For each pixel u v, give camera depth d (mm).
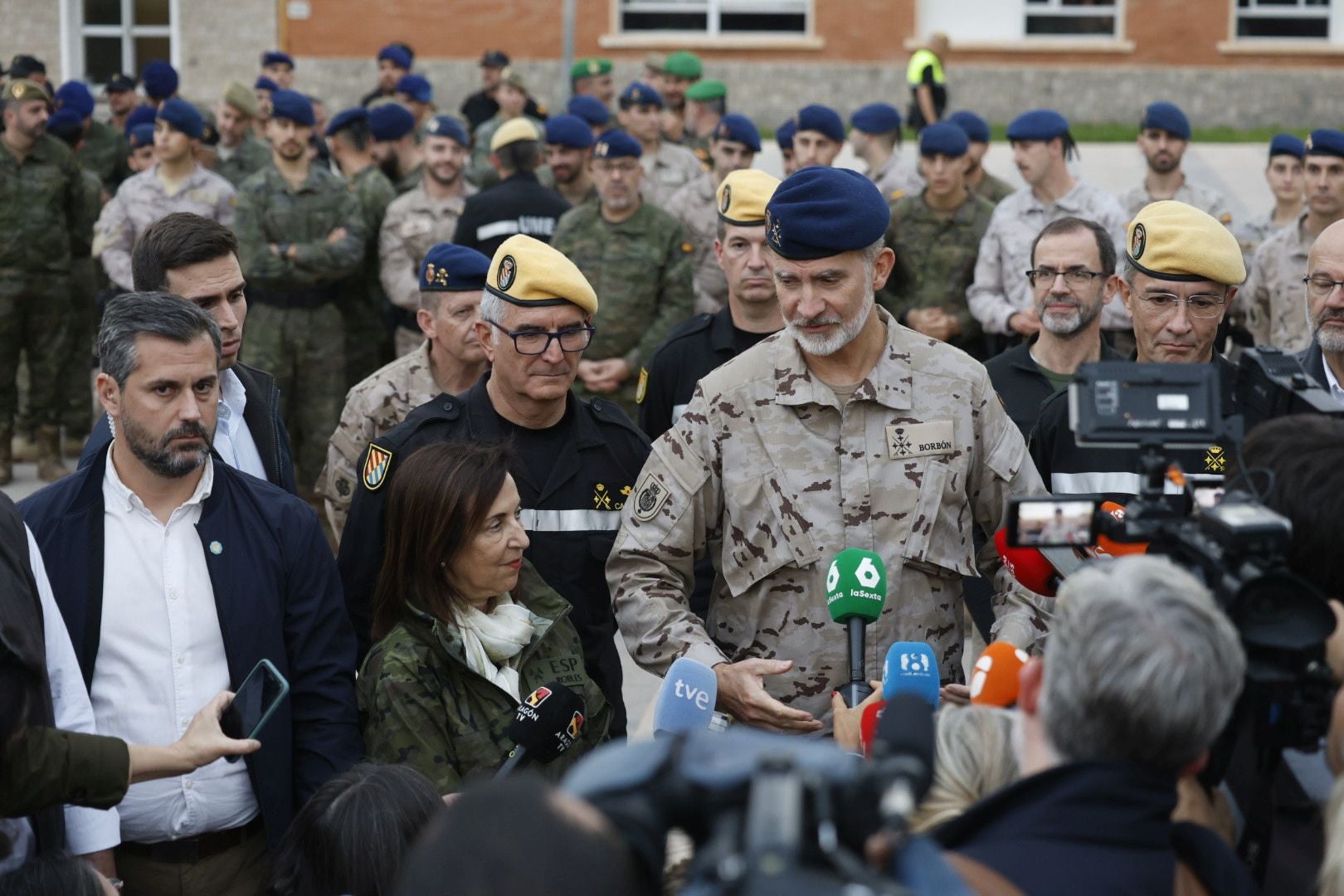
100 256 9625
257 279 8203
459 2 20203
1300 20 20625
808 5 20562
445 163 8648
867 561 3012
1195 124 20531
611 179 7105
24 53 19672
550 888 1291
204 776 3230
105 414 3713
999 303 7398
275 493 3422
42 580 2980
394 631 3398
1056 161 7555
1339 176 7137
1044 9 20594
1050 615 3381
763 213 5027
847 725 2844
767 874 1277
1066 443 4227
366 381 4891
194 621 3252
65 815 3029
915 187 10516
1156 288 4074
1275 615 1976
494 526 3369
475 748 3326
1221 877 1896
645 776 1433
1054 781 1809
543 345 3834
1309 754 2188
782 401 3379
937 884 1461
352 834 2846
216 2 20172
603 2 20359
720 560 3496
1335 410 2535
